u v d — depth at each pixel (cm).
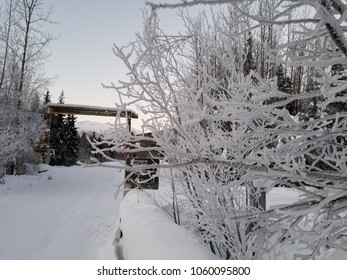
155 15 158
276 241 232
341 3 146
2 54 2064
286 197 709
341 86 150
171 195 435
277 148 199
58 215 967
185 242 288
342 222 188
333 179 192
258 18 158
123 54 181
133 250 315
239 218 241
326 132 192
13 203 1130
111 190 1612
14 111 1728
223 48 311
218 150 299
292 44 167
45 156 2238
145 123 214
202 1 146
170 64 309
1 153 1466
